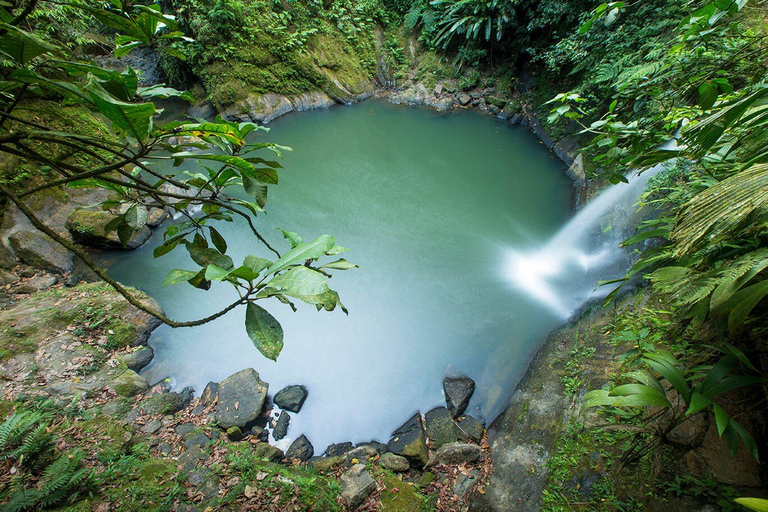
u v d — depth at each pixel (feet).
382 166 30.14
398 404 14.79
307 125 36.50
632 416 10.23
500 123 35.29
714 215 4.15
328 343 16.96
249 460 11.76
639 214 16.25
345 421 14.32
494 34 36.19
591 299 16.38
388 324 17.72
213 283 19.81
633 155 7.02
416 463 12.60
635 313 12.86
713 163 6.54
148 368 15.98
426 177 28.68
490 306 18.33
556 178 27.12
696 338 8.50
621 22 22.57
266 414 14.47
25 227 19.66
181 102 38.96
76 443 11.45
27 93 2.85
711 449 8.04
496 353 16.26
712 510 7.65
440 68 39.91
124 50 3.41
